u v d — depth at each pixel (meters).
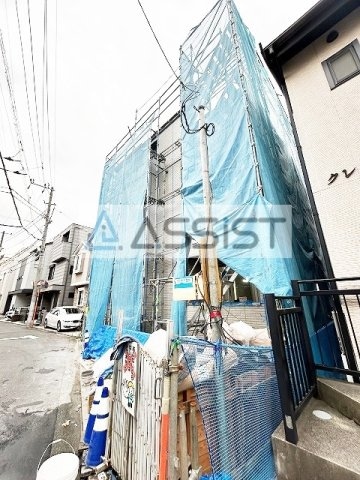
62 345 10.06
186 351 2.07
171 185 10.29
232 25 6.22
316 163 4.30
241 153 5.18
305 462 1.88
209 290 3.61
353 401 2.31
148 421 2.16
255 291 6.78
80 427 3.54
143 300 8.09
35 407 4.17
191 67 7.96
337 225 3.86
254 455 2.04
